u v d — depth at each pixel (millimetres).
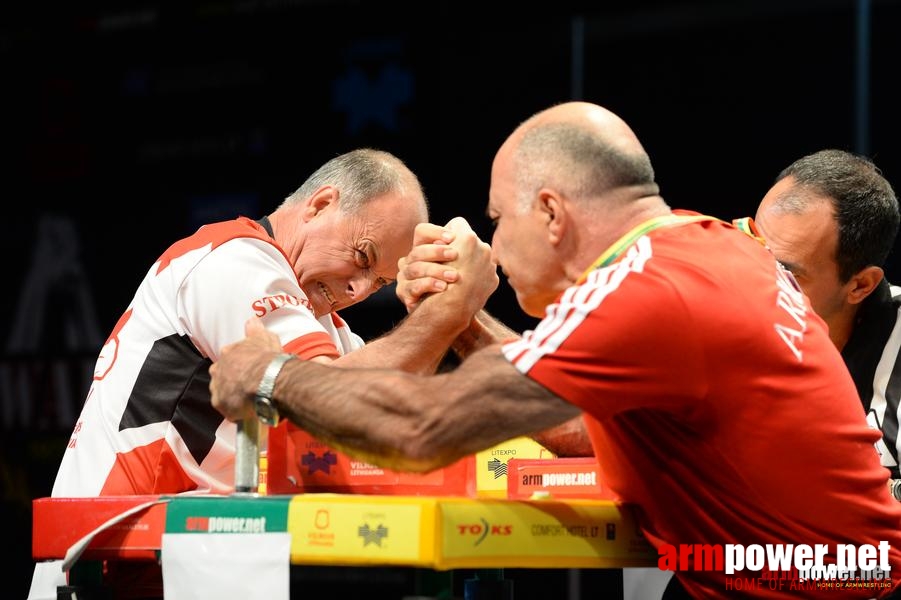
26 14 13211
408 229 6164
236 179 12250
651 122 12062
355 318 11734
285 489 4578
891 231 6207
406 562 3643
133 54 12766
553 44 12016
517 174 4383
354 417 3945
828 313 6270
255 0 12234
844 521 4223
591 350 3818
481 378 3854
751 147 11758
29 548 12719
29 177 13125
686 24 11930
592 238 4289
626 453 4207
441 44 11625
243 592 3926
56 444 12805
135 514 4281
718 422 4043
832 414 4156
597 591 11508
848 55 11477
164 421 5590
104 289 12766
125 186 12742
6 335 13094
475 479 4566
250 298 5516
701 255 4098
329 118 11914
